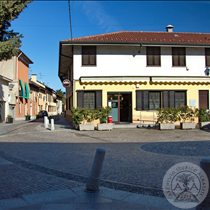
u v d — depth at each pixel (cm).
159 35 2158
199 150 898
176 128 1702
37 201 436
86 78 1756
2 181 545
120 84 1786
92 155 822
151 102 1819
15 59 3020
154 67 1844
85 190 486
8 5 1362
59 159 761
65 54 2020
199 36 2211
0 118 2528
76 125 1647
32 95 4034
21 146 1009
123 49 1825
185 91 1842
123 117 1827
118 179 560
